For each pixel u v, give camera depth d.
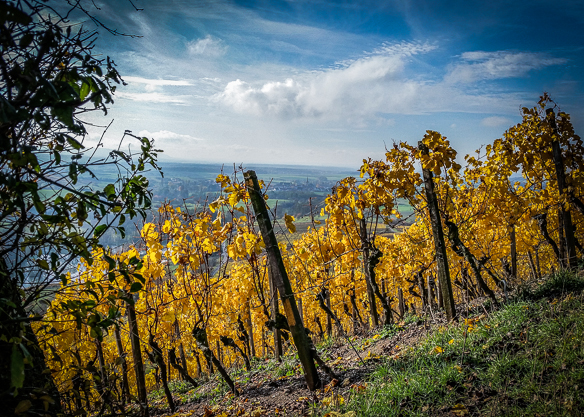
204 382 8.49
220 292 8.98
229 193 5.57
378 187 6.45
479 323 4.89
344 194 6.84
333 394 3.98
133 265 2.49
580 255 7.02
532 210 8.07
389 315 7.45
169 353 6.74
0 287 1.99
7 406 2.01
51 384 2.42
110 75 2.11
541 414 2.76
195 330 5.85
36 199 1.85
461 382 3.59
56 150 2.04
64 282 2.19
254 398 5.07
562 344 3.49
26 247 2.06
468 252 5.55
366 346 6.34
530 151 7.02
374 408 3.42
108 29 2.05
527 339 3.89
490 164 7.18
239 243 5.76
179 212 6.21
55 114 1.73
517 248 10.12
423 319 6.61
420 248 7.99
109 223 2.31
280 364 6.84
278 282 4.70
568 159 7.24
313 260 7.90
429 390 3.51
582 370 3.03
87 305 2.25
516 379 3.34
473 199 7.71
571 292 4.96
